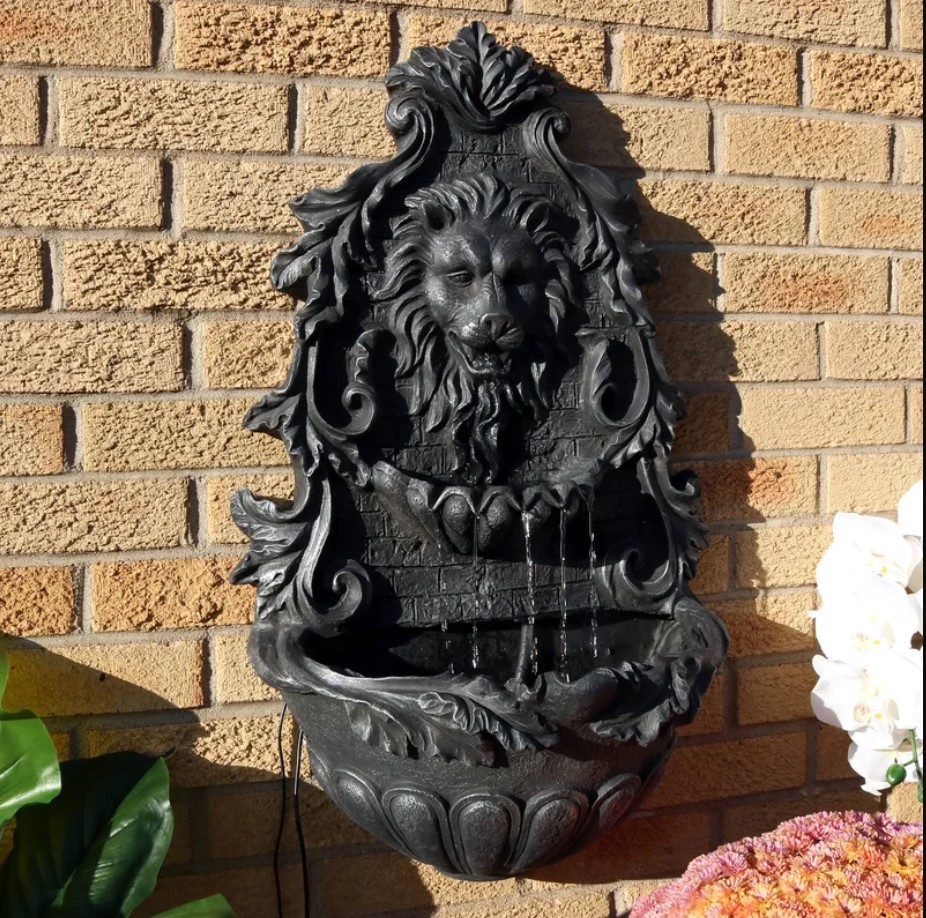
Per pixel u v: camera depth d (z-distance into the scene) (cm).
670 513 136
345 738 115
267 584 124
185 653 131
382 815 117
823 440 152
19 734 114
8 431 125
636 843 148
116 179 126
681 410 136
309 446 125
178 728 131
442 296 127
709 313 146
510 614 132
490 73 129
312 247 125
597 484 130
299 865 136
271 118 130
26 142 123
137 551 129
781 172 149
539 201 130
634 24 141
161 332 128
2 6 122
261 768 134
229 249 129
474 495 123
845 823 124
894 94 154
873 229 153
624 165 142
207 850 133
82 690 128
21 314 124
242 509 126
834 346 152
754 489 149
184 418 129
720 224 146
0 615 126
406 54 134
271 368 132
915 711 117
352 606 125
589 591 135
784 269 149
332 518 126
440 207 127
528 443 133
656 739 114
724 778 150
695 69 144
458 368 129
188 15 127
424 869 140
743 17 146
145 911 131
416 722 108
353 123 132
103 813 121
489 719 105
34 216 124
